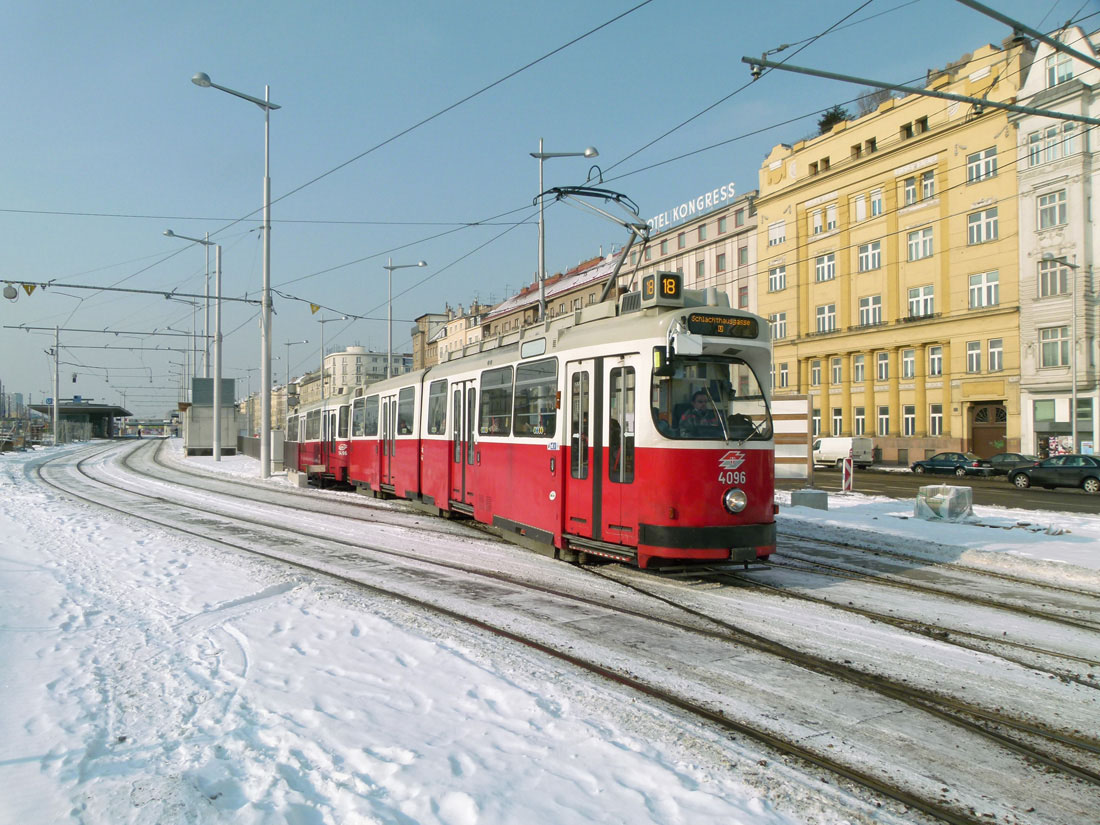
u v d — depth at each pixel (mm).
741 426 9039
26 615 7113
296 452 30484
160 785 3635
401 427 17953
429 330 98750
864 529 13617
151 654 5945
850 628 7309
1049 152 35812
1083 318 34656
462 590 8883
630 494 9070
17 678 5332
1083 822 3812
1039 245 36312
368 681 5316
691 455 8727
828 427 47312
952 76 39969
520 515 11492
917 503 15484
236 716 4633
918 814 3848
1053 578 9938
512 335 12734
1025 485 29984
